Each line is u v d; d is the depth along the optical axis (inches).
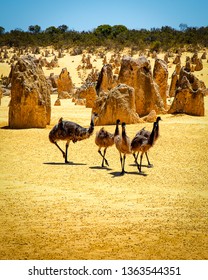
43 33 5187.0
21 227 409.7
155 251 353.7
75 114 1429.6
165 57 3299.7
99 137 668.1
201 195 522.0
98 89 1787.6
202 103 1323.8
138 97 1294.3
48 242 372.2
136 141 618.8
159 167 677.3
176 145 872.3
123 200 496.4
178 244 369.7
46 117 1154.0
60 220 428.1
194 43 4013.3
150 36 4503.0
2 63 3622.0
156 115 1264.8
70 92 2242.9
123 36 4549.7
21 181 583.2
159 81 1483.8
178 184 573.0
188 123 1163.3
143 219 431.5
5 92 2277.3
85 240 376.2
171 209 465.4
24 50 4296.3
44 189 542.6
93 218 434.0
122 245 365.4
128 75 1280.8
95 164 698.2
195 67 2945.4
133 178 601.9
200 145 876.0
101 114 1156.5
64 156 706.8
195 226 414.3
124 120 1144.2
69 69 3356.3
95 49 4151.1
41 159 737.0
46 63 3422.7
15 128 1088.2
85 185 562.3
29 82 1086.4
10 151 810.2
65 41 4574.3
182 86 1349.7
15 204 481.4
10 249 357.7
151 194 522.9
